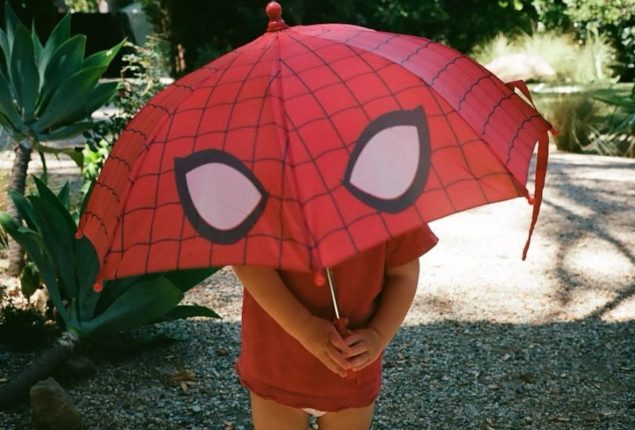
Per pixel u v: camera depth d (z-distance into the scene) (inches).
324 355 78.5
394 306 83.5
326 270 78.2
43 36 668.1
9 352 152.6
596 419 128.0
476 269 213.6
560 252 227.1
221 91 70.7
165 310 139.2
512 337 165.5
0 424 124.0
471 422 128.3
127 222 67.4
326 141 65.1
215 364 150.6
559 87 577.6
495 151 68.6
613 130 426.6
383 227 62.0
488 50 680.4
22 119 188.9
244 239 62.0
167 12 714.2
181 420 128.6
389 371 149.1
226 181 64.7
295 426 87.1
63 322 158.4
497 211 275.0
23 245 143.3
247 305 86.0
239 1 708.7
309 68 70.4
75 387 138.6
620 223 256.7
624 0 650.8
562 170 350.3
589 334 166.2
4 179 243.0
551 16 716.0
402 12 738.8
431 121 68.7
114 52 198.2
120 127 246.2
